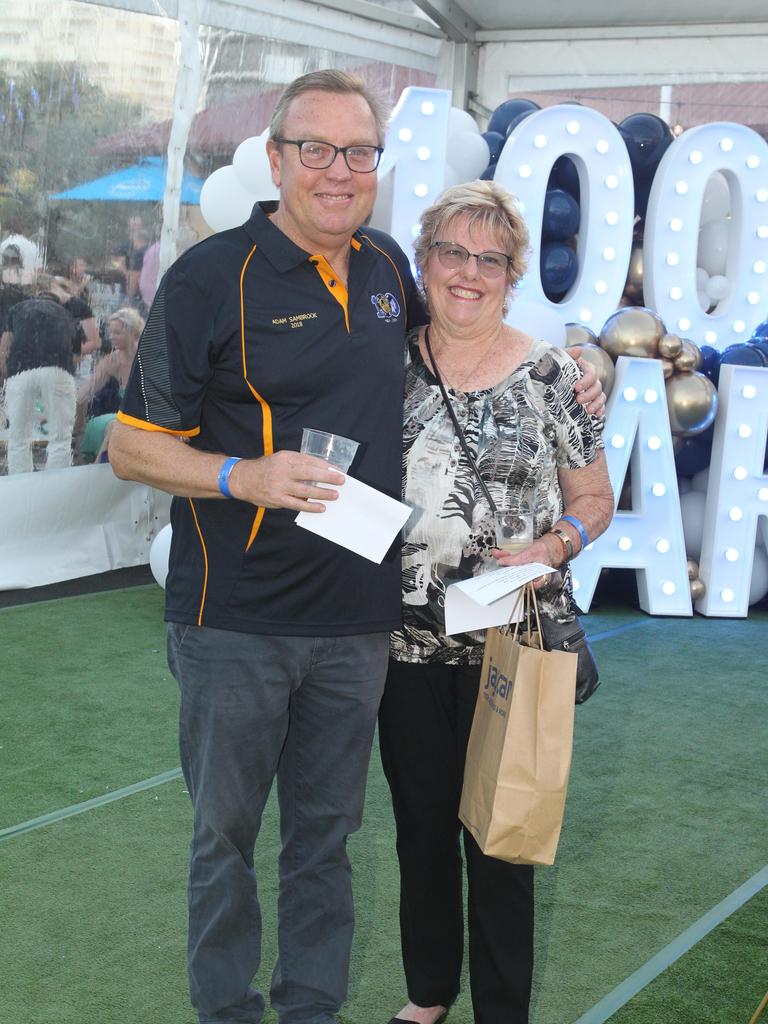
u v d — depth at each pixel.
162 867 3.15
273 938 2.82
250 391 2.04
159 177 6.91
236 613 2.07
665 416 6.08
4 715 4.32
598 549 6.14
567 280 6.36
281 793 2.30
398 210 5.81
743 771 4.01
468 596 2.05
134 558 7.13
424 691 2.30
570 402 2.27
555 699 1.99
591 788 3.82
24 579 6.34
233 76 7.21
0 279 6.14
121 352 6.88
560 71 8.27
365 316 2.12
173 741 4.11
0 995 2.53
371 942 2.81
